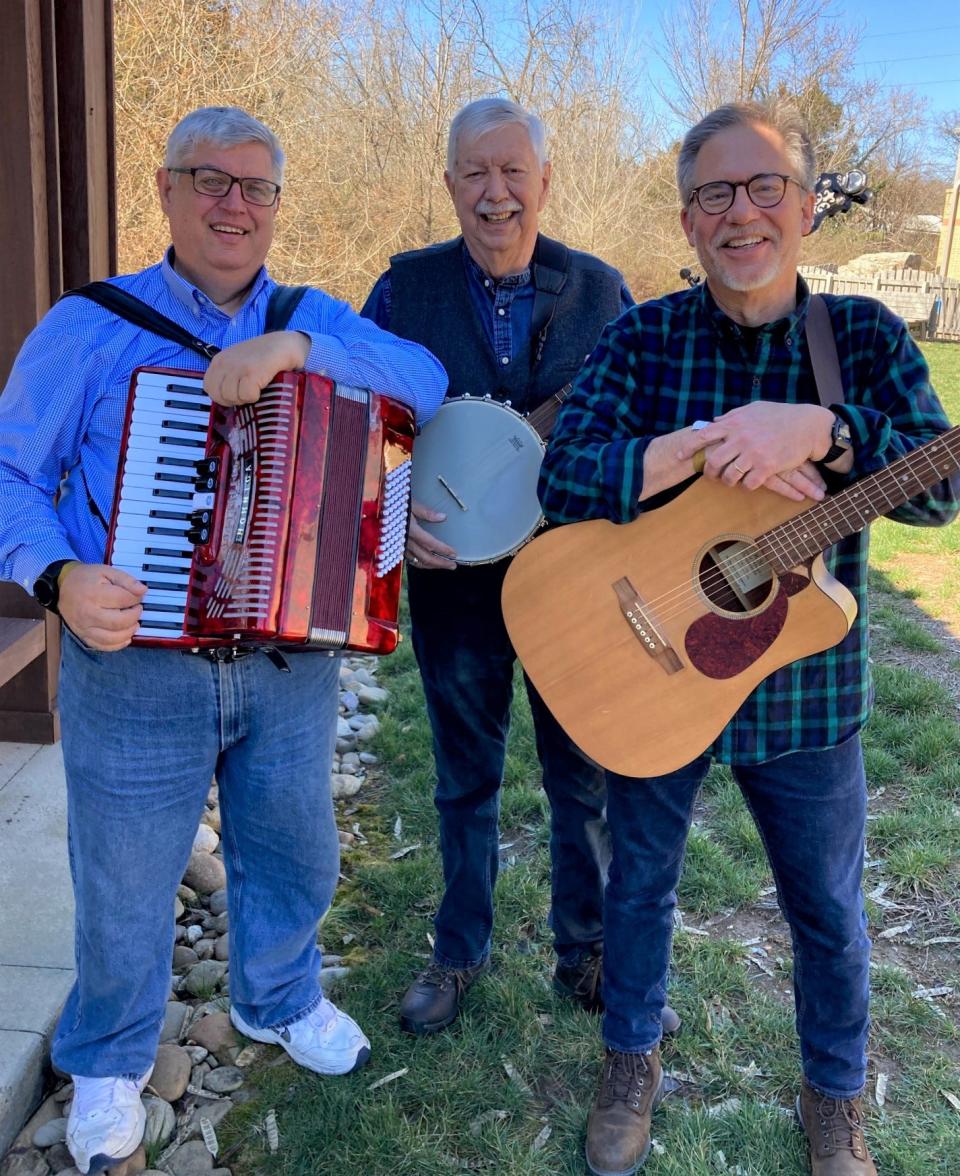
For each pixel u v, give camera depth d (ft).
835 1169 6.93
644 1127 7.25
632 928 7.17
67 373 6.30
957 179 90.02
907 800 12.07
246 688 6.68
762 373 6.55
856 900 6.85
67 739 6.64
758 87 58.03
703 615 6.68
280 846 7.36
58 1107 7.49
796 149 6.12
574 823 8.13
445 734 8.14
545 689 7.06
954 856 10.88
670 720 6.77
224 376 6.09
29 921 8.75
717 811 11.87
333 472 6.35
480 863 8.39
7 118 10.55
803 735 6.63
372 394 6.73
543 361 8.13
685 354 6.66
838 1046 7.00
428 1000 8.38
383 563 6.76
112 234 12.05
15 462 6.28
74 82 11.09
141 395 6.12
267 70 32.68
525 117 7.66
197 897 10.12
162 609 6.14
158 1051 8.00
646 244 52.11
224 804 7.46
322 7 35.94
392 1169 7.13
